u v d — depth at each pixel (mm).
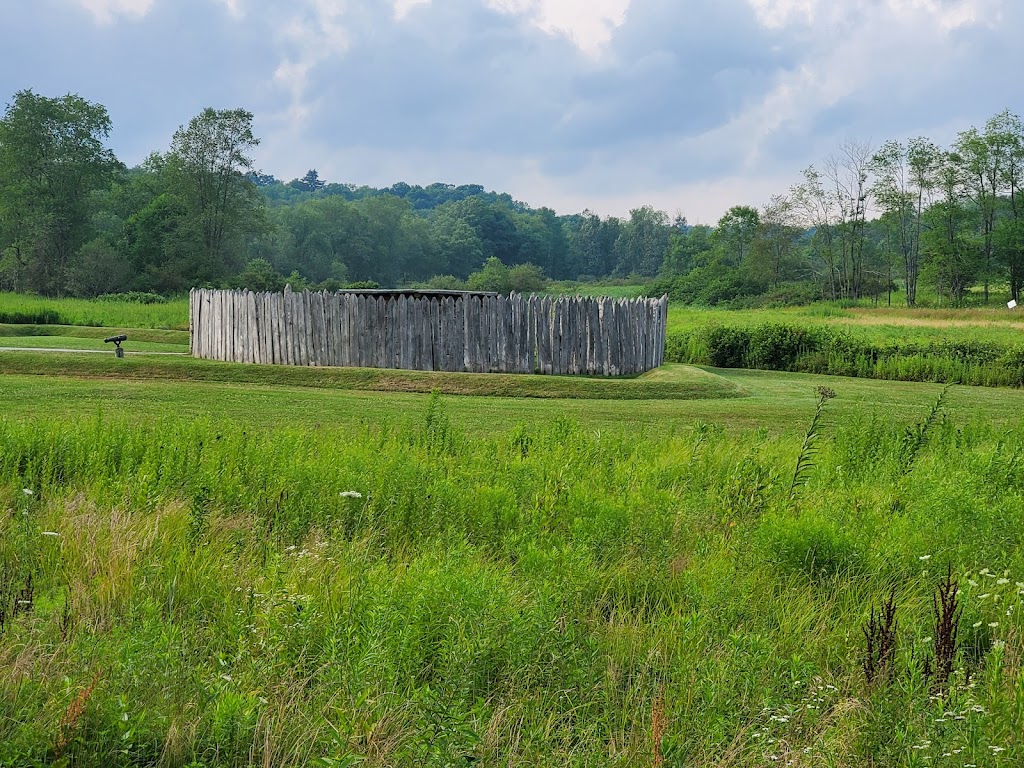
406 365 22984
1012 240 86875
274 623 5461
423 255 159875
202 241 86688
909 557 7512
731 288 108000
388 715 4637
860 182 94625
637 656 5621
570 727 4875
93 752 4332
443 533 7859
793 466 11039
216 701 4664
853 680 5422
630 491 9148
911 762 4371
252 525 7789
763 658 5484
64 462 9500
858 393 22109
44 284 79562
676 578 6953
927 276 92250
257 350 24016
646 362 24281
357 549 7152
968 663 5855
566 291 142250
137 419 14453
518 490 9266
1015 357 25453
